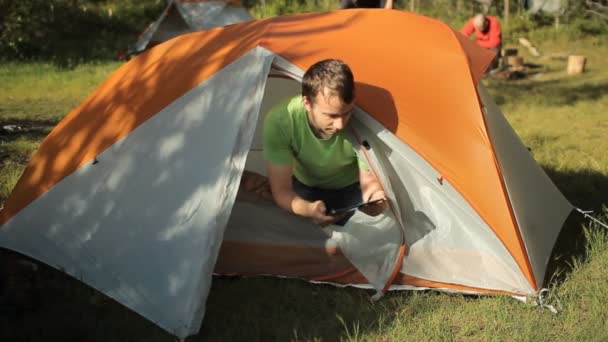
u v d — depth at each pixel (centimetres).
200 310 307
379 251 358
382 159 346
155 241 331
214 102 345
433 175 338
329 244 368
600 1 1872
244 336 313
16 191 399
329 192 367
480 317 328
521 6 1961
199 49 383
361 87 343
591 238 414
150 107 367
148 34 1455
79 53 1511
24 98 1020
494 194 339
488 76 1249
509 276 344
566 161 604
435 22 405
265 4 2136
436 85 354
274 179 338
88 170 373
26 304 338
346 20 391
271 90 465
